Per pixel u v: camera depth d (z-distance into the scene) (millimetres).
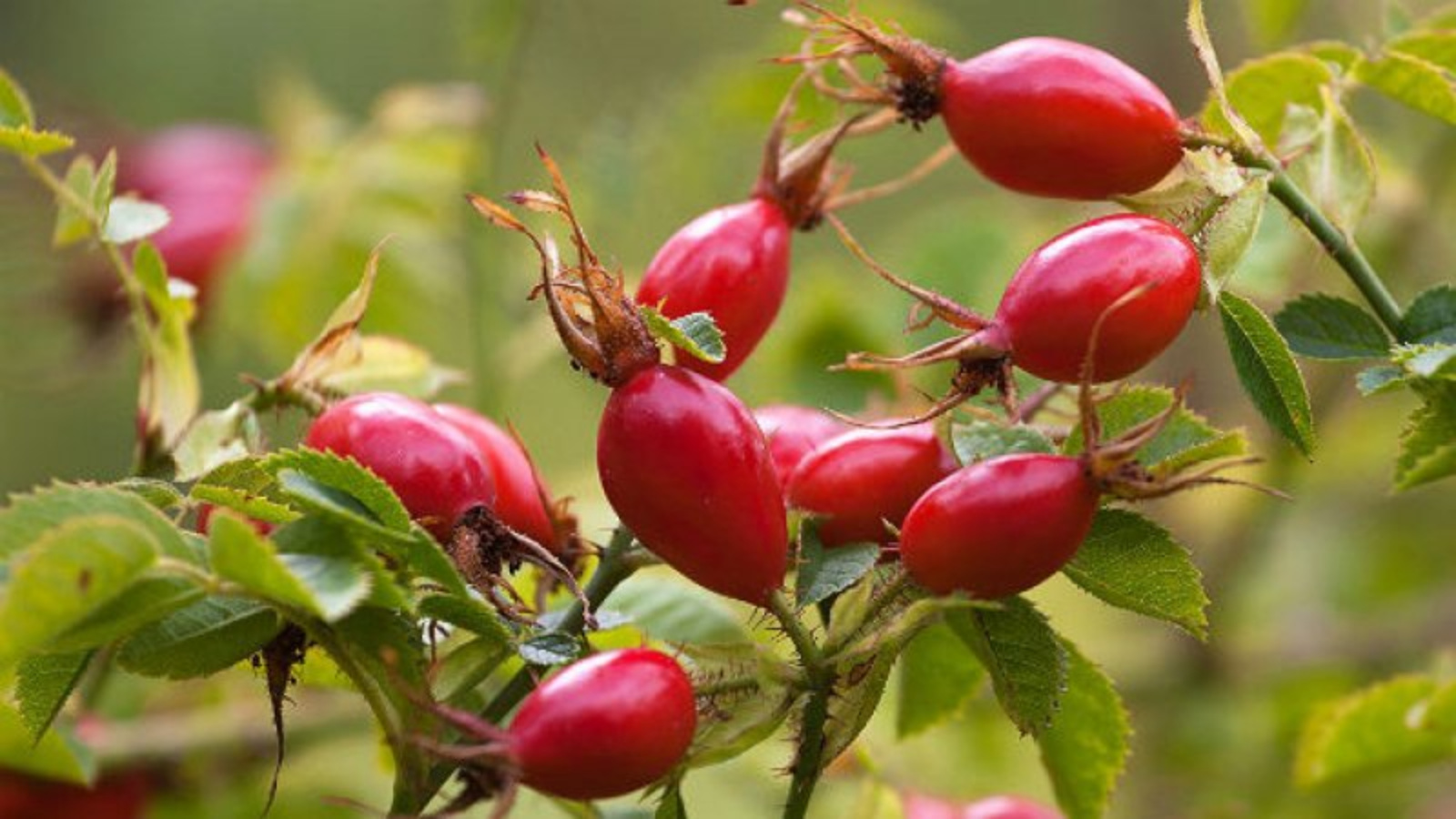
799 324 606
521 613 438
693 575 432
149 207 488
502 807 413
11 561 406
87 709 545
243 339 698
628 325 431
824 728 431
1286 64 482
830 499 446
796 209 466
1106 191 448
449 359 720
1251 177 443
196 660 430
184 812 560
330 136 703
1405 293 650
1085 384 423
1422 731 501
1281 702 695
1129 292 428
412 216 688
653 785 429
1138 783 692
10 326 647
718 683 432
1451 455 448
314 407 477
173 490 433
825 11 454
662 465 427
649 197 678
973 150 451
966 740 618
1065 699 472
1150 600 443
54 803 533
